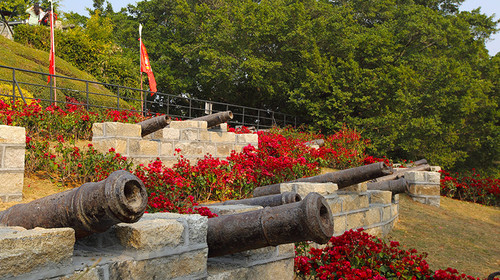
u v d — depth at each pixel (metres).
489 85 24.30
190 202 7.63
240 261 4.18
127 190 2.92
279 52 24.48
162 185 7.59
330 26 22.73
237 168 9.57
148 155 8.84
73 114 10.95
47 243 2.62
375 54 22.64
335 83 21.73
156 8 32.12
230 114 10.52
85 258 3.04
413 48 25.23
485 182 16.41
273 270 4.52
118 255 3.19
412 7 26.92
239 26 23.58
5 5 24.50
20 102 11.34
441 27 25.38
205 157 9.29
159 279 3.30
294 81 23.25
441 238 9.52
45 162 7.79
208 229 3.86
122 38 29.91
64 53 21.17
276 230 3.49
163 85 27.08
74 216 2.94
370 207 8.73
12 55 15.75
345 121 20.41
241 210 4.84
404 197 13.73
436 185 13.36
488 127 23.28
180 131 9.63
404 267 5.98
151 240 3.24
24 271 2.49
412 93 21.14
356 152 15.74
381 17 28.58
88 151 7.98
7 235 2.48
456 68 21.25
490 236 10.37
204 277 3.68
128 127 8.42
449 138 21.72
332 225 3.43
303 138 17.02
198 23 26.34
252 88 26.44
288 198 5.77
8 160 6.43
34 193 7.00
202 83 25.89
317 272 5.78
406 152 21.42
